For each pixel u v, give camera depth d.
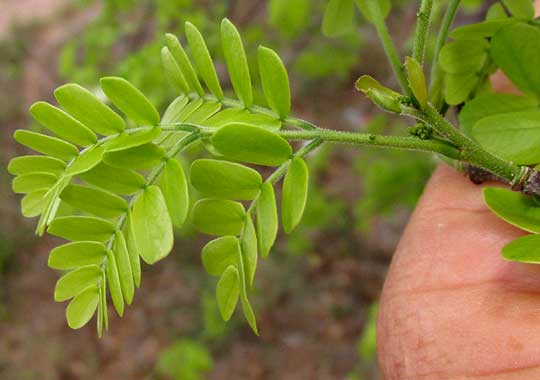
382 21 0.14
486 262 0.16
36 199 0.13
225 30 0.13
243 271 0.12
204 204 0.12
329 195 0.54
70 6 0.82
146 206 0.12
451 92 0.15
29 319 0.67
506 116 0.13
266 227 0.12
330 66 0.43
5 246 0.70
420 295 0.16
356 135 0.13
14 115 0.78
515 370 0.15
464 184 0.17
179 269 0.66
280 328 0.62
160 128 0.12
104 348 0.64
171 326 0.63
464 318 0.16
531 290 0.15
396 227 0.58
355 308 0.60
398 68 0.14
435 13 0.28
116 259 0.13
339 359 0.58
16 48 0.81
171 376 0.60
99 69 0.41
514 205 0.13
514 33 0.14
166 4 0.35
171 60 0.14
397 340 0.17
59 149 0.13
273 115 0.13
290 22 0.34
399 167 0.33
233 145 0.12
